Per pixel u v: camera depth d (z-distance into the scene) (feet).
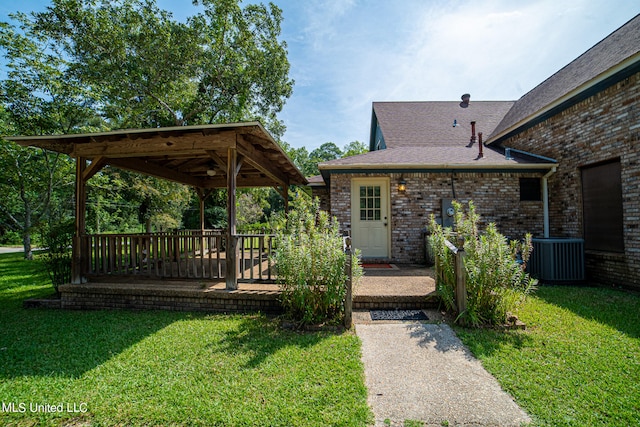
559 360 9.28
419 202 25.13
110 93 43.57
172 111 48.47
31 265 35.78
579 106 21.86
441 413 7.01
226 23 47.39
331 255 12.81
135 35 43.01
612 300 15.80
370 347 10.59
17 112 34.99
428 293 15.05
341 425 6.62
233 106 50.88
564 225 23.31
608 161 19.85
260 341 11.16
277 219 17.22
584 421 6.59
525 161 24.79
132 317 14.44
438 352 10.12
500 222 24.84
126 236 17.30
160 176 23.95
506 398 7.52
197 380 8.56
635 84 17.62
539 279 20.68
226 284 15.64
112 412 7.22
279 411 7.11
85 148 16.71
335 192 25.48
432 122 38.04
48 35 39.19
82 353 10.50
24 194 41.78
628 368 8.72
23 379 8.80
